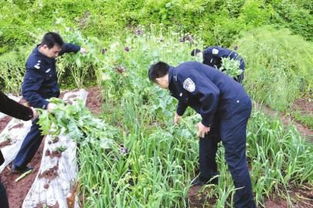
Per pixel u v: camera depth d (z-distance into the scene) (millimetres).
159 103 4332
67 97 5543
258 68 5602
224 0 7613
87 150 3789
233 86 3342
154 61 4770
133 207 3295
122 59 4801
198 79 3197
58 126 3557
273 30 6723
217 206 3420
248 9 7391
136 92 4699
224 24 7168
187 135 3971
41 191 3693
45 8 7512
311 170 4062
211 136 3650
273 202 3787
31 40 6848
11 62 6266
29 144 3980
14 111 3047
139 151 3949
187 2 7500
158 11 7434
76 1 7617
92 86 6191
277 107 5281
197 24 7316
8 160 4320
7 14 7238
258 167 3842
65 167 3953
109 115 4859
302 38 6652
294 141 4188
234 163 3400
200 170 3902
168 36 6578
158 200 3256
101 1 7738
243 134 3367
